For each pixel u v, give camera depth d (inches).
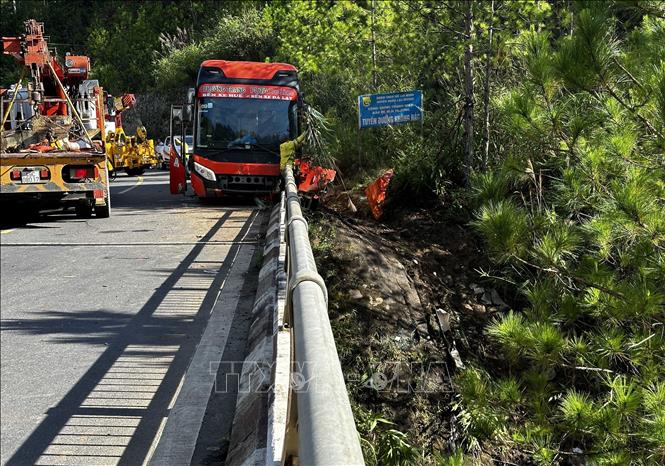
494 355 313.7
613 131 215.8
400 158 528.7
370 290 337.7
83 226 557.9
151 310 309.0
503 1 464.4
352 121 681.6
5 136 606.9
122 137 1197.7
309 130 605.0
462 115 487.8
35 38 632.4
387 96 520.4
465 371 257.3
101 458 176.7
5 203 623.8
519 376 299.0
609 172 218.5
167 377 230.1
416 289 355.3
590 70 206.2
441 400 275.9
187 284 353.4
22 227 557.6
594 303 215.9
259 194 670.5
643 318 213.0
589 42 205.5
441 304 348.5
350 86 713.0
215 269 386.0
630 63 216.4
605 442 200.1
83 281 366.3
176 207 676.1
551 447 225.8
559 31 440.5
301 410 72.7
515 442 231.9
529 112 222.8
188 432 189.3
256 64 689.6
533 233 230.2
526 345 216.1
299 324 95.1
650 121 211.8
